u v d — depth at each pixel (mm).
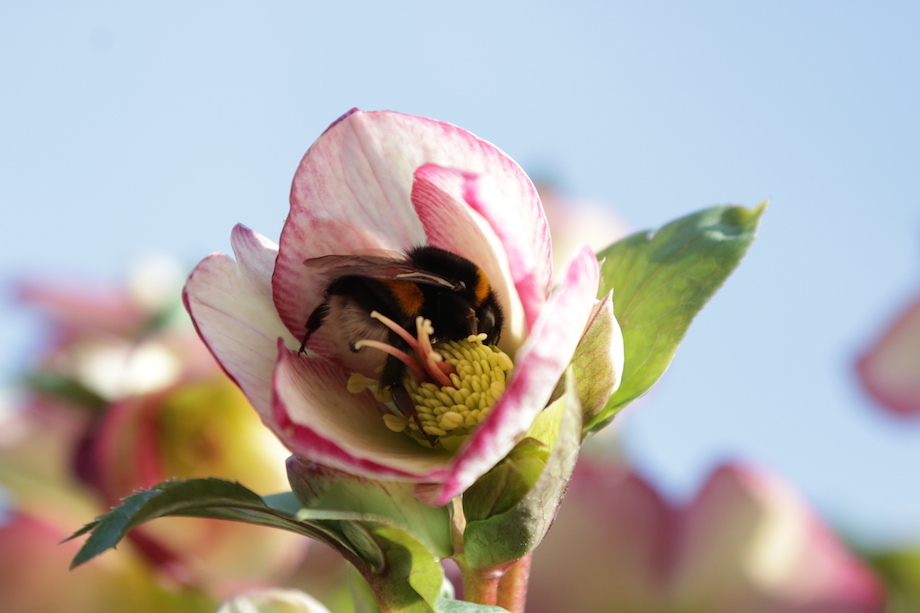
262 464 418
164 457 417
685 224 345
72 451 423
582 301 320
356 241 336
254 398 330
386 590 325
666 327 338
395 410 338
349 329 338
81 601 421
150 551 414
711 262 339
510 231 326
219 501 325
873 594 424
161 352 414
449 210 333
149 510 322
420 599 324
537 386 316
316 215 334
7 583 422
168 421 417
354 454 318
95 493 419
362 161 333
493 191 325
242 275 336
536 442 323
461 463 315
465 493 324
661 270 342
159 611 421
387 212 335
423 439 336
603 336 325
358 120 332
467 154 331
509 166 329
